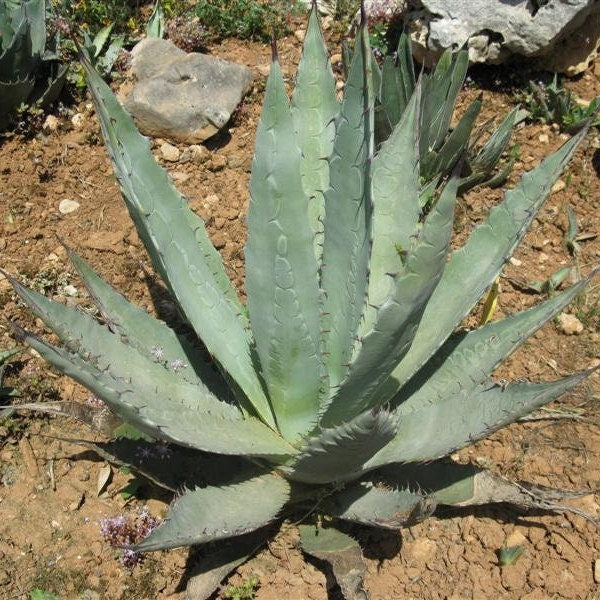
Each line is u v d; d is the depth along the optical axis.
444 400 1.42
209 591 1.40
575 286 1.43
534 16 2.21
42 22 2.17
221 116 2.16
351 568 1.37
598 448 1.68
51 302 1.37
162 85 2.15
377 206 1.49
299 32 2.52
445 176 2.11
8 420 1.67
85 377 1.22
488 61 2.32
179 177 2.11
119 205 2.06
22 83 2.10
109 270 1.94
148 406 1.34
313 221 1.52
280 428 1.47
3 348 1.78
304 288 1.35
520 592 1.51
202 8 2.48
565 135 2.24
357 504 1.43
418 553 1.55
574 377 1.28
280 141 1.28
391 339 1.27
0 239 1.97
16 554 1.55
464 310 1.43
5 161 2.10
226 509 1.39
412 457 1.38
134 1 2.55
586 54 2.34
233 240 2.02
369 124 1.21
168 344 1.57
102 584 1.52
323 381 1.42
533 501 1.46
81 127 2.19
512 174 2.17
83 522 1.58
